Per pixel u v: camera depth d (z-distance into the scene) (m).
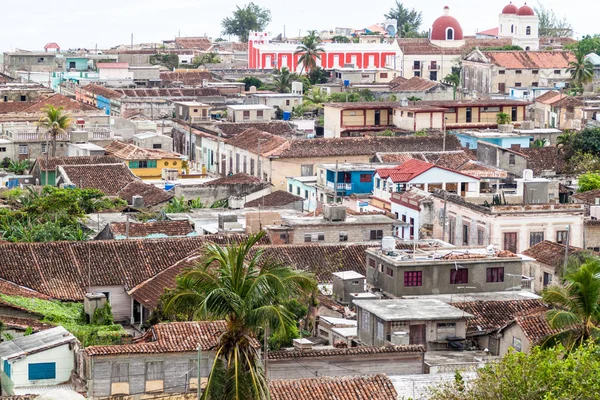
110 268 135.12
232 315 69.06
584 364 76.62
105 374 90.81
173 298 70.25
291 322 70.38
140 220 179.12
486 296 120.25
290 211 177.38
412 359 95.19
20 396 88.50
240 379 68.69
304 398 85.31
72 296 130.62
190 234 161.38
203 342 92.19
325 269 136.38
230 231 155.88
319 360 93.12
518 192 175.12
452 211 165.50
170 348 91.50
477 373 82.62
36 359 95.00
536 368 77.12
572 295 90.06
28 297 125.94
